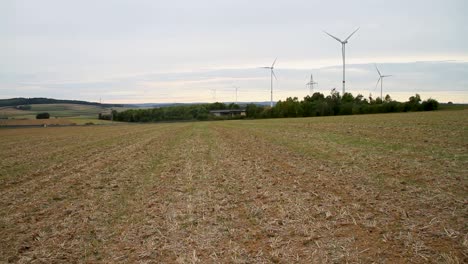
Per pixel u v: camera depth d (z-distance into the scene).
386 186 10.47
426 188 9.88
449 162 13.30
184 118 139.38
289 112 116.81
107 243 7.33
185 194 11.17
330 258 6.05
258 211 8.84
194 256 6.46
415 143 19.84
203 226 8.03
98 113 152.12
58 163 20.00
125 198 11.04
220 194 10.96
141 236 7.59
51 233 8.04
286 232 7.36
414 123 36.75
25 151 27.77
